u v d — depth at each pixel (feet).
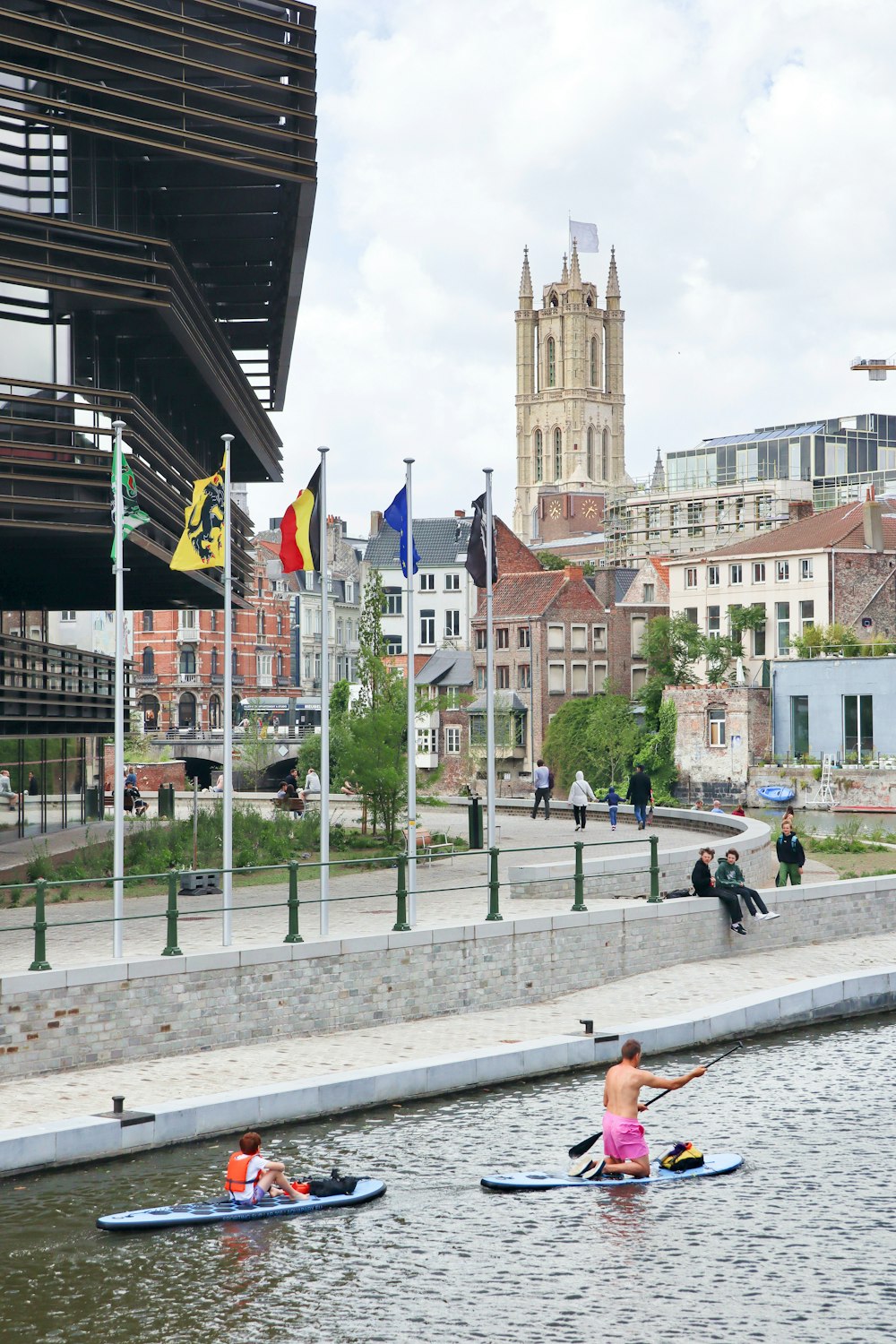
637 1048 57.21
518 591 343.26
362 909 93.50
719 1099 67.46
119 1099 58.75
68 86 97.86
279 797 176.24
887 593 310.04
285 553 85.92
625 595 360.89
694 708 298.35
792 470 456.86
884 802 263.08
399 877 79.92
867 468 467.11
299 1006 74.02
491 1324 44.19
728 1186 55.57
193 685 404.98
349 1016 75.87
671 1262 48.47
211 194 119.85
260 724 345.10
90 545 110.52
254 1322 44.47
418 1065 66.44
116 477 79.15
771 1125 63.36
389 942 77.36
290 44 110.73
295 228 119.34
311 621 446.60
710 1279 47.24
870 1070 72.74
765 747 291.38
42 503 98.48
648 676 334.65
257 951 72.43
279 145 111.14
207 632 408.46
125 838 135.03
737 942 96.27
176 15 103.19
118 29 102.37
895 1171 57.21
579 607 338.75
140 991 68.44
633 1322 44.29
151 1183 54.85
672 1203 53.78
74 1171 55.98
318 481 86.48
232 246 131.03
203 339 126.62
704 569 329.11
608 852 121.60
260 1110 61.36
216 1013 71.10
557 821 165.99
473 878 109.29
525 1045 70.74
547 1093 67.77
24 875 112.98
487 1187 55.11
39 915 66.33
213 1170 56.24
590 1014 79.66
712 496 445.78
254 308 147.74
